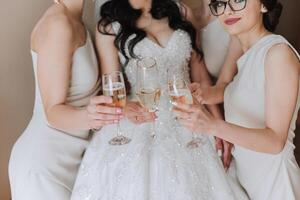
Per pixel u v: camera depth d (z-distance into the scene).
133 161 1.71
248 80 1.67
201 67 2.26
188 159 1.74
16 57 2.25
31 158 1.78
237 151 1.81
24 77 2.31
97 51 2.10
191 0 2.55
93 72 1.99
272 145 1.53
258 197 1.75
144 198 1.58
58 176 1.81
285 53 1.51
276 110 1.53
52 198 1.77
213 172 1.75
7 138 2.33
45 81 1.80
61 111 1.74
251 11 1.61
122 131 1.91
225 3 1.63
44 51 1.79
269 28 1.70
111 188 1.65
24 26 2.23
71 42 1.82
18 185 1.78
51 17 1.82
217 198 1.69
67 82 1.82
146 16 2.04
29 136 1.91
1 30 2.15
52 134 1.90
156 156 1.75
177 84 1.47
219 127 1.48
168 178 1.65
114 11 2.00
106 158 1.76
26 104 2.36
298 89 1.56
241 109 1.72
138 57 2.02
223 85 2.04
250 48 1.68
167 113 1.96
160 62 2.02
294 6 2.60
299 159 2.45
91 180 1.72
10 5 2.14
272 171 1.68
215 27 2.19
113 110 1.54
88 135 2.06
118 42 2.02
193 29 2.13
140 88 1.63
